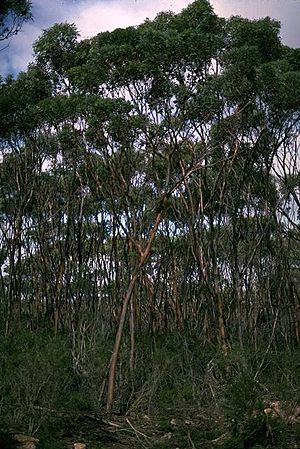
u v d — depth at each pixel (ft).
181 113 57.82
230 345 57.16
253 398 37.58
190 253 76.33
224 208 73.97
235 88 58.70
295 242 81.15
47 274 81.46
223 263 80.74
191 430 39.37
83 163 74.38
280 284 68.74
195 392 46.42
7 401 38.91
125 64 55.16
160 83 55.72
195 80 55.93
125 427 41.60
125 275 74.90
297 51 62.85
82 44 71.10
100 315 67.82
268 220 66.80
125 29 55.11
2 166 82.02
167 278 86.17
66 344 50.37
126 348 54.29
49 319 79.77
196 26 57.67
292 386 45.42
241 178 66.18
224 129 62.54
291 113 62.23
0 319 73.00
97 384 47.44
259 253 74.59
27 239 84.43
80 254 74.28
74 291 76.02
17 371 40.27
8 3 40.42
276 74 57.47
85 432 40.01
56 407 39.58
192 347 57.41
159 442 38.37
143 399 45.93
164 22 58.29
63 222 85.81
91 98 55.52
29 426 37.91
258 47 59.16
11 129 67.92
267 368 52.95
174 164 69.36
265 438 37.06
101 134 61.87
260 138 65.57
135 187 73.87
